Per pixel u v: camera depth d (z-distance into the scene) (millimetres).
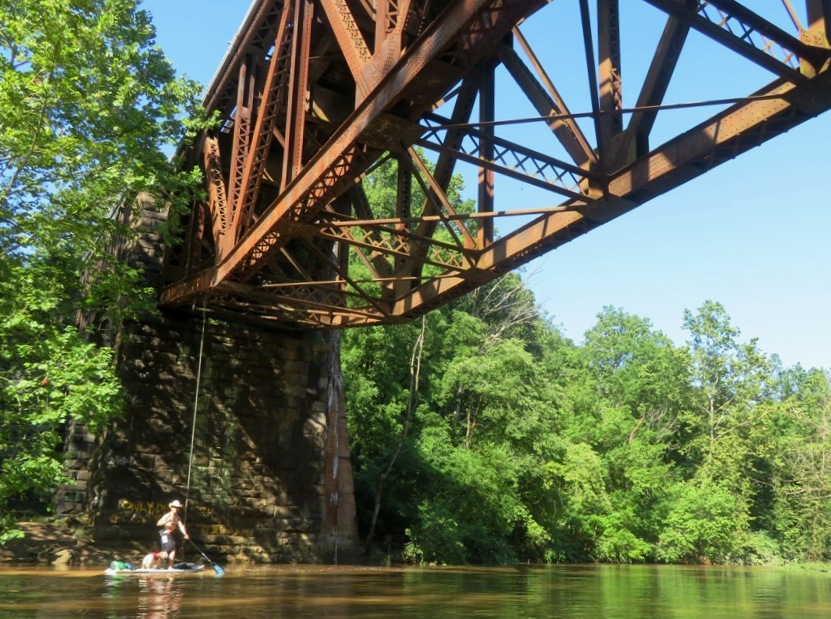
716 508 52562
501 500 34094
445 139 14969
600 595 12055
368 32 15336
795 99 9414
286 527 23578
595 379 70125
